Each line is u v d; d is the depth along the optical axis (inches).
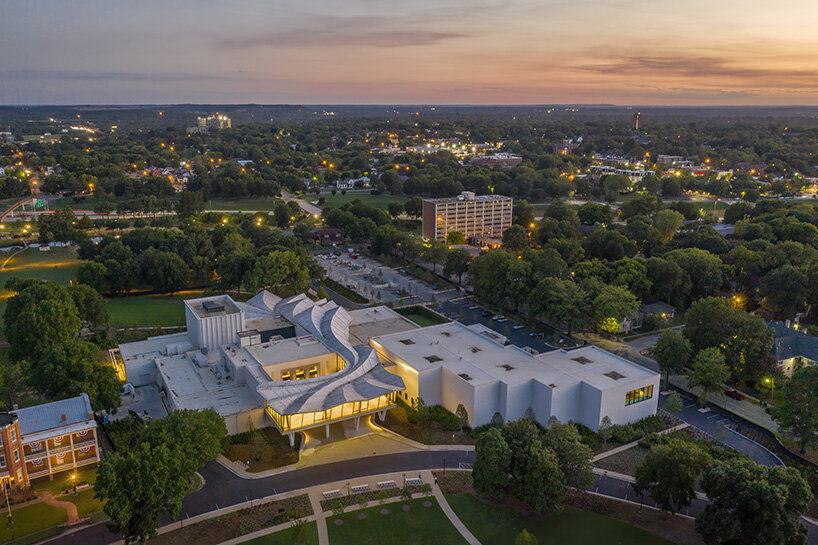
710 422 5664.4
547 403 5378.9
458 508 4333.2
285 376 5757.9
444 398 5782.5
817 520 4259.4
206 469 4751.5
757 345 6279.5
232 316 6432.1
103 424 5442.9
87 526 4099.4
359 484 4601.4
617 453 5137.8
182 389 5551.2
